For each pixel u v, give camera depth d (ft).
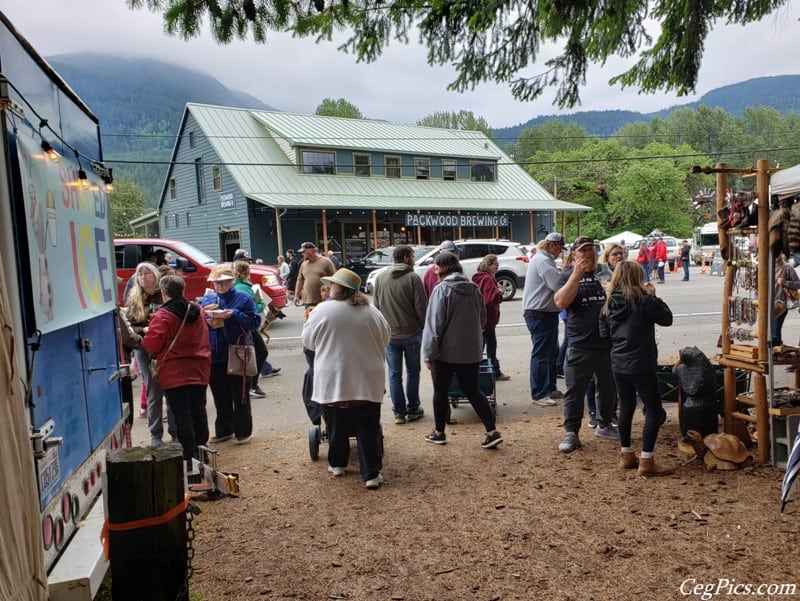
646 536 11.57
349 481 15.11
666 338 32.81
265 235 81.35
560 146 278.87
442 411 17.49
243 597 10.02
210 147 86.12
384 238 92.22
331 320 14.46
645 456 14.43
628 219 170.09
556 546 11.37
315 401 15.03
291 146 84.23
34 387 7.97
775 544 10.96
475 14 16.97
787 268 20.01
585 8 16.81
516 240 103.14
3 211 7.20
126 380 13.60
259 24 15.43
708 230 123.24
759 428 15.14
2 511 6.07
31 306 7.76
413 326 19.63
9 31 7.70
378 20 17.10
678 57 20.16
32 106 8.43
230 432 19.03
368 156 90.38
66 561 8.46
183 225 96.58
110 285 12.61
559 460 15.90
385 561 11.10
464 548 11.46
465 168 100.22
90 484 10.34
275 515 13.26
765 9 19.56
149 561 7.94
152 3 14.44
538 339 21.30
